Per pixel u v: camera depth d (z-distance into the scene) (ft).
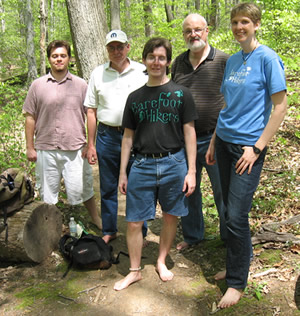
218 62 9.65
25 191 10.41
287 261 9.68
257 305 8.29
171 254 11.13
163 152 8.71
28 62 43.11
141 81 10.59
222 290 9.10
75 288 9.58
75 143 11.65
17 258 10.52
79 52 21.62
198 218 11.12
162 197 9.12
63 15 59.26
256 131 7.82
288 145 18.22
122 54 10.21
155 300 8.95
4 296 9.38
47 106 11.26
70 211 14.28
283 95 7.30
